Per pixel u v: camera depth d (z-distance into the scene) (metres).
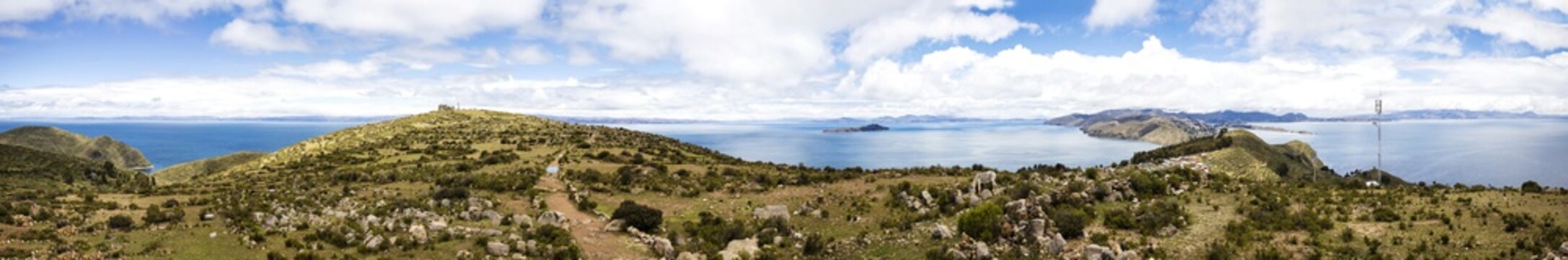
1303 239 45.53
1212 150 184.38
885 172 98.25
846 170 107.38
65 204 68.00
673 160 130.75
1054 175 80.00
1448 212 51.12
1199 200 60.19
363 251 47.53
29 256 43.47
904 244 51.41
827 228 60.12
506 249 48.16
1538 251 40.06
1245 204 57.75
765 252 50.81
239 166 150.25
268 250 48.09
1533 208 50.50
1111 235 48.72
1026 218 49.97
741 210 69.31
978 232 49.09
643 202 75.12
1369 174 175.75
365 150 150.75
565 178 95.38
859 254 50.47
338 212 63.62
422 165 117.62
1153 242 47.03
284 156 153.00
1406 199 57.00
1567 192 56.25
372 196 77.44
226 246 49.22
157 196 78.88
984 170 94.62
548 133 185.62
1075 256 43.47
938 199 66.31
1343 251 42.41
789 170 111.12
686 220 64.81
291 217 59.84
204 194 81.38
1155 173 72.00
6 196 80.25
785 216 65.00
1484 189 62.72
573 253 48.53
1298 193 62.78
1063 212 49.75
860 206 67.81
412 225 55.47
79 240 48.94
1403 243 43.88
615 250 52.56
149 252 46.44
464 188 75.56
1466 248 42.38
